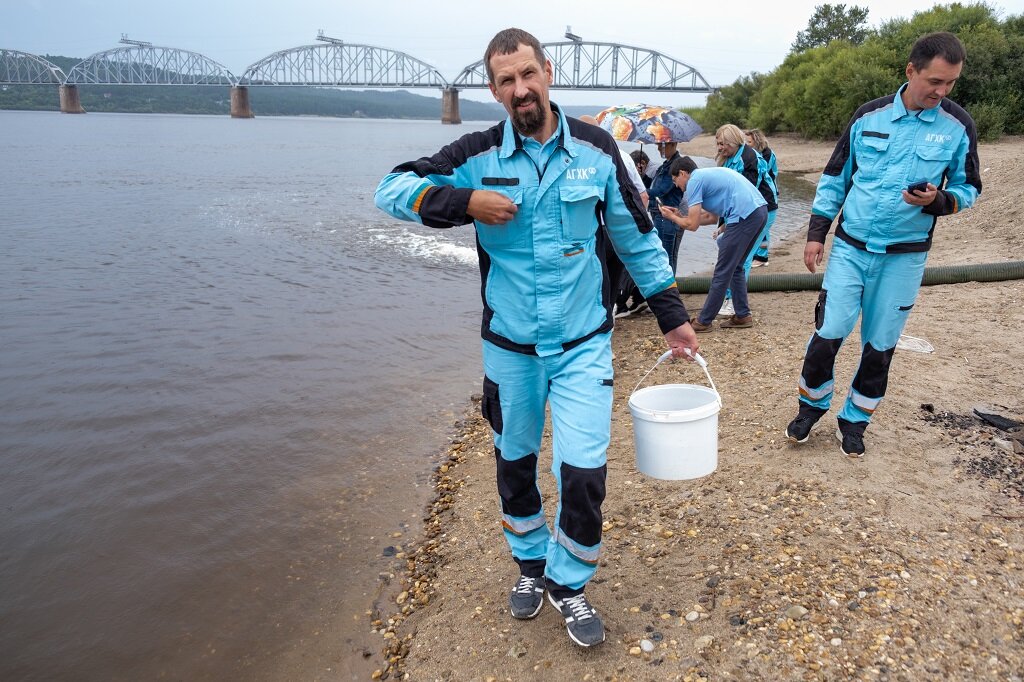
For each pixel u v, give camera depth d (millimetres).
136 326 8625
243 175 32344
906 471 4137
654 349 7016
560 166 2713
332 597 3896
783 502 3896
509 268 2814
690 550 3605
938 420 4754
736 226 6766
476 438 5684
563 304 2801
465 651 3256
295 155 50062
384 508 4742
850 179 4133
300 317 9016
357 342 8062
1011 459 4223
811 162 32750
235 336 8250
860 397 4273
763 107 51531
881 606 3031
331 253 13250
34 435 5754
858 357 5906
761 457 4453
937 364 5734
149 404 6352
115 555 4285
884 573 3225
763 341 6770
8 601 3906
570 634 3033
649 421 3168
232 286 10656
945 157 3775
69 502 4832
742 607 3148
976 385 5301
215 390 6672
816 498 3891
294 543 4379
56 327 8562
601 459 2840
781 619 3035
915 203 3684
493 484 4875
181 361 7422
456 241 14625
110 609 3842
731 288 7188
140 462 5348
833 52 48906
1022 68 32562
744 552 3512
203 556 4266
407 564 4133
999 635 2846
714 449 3275
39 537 4449
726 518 3824
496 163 2768
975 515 3664
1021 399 5043
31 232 15555
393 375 7078
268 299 9906
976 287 8273
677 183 7566
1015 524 3562
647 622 3168
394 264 12258
